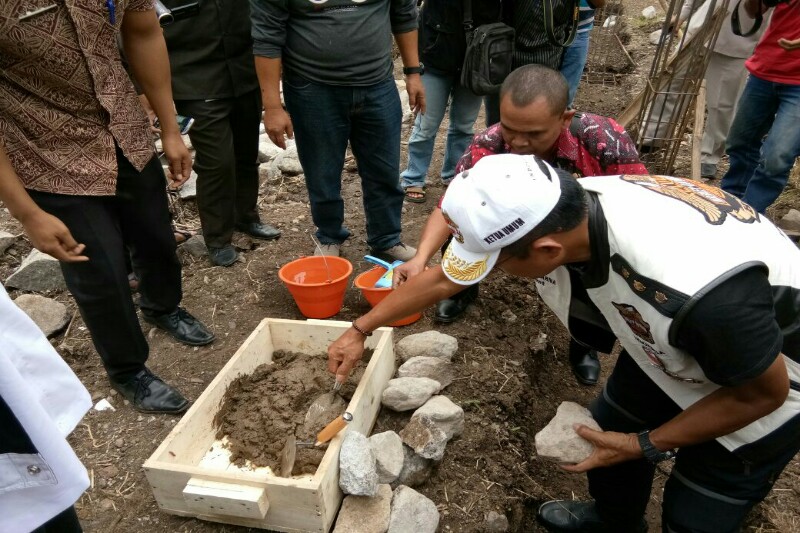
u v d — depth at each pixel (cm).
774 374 122
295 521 185
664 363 141
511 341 291
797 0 313
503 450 237
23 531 115
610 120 204
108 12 190
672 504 166
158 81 223
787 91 328
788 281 130
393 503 192
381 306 175
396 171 315
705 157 465
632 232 129
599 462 162
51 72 183
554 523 220
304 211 409
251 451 210
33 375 117
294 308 311
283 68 286
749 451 145
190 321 285
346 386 229
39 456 110
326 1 261
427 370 246
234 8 289
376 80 284
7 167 175
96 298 216
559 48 335
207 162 310
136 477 218
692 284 119
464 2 320
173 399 244
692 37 420
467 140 407
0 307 109
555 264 134
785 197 446
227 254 343
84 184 199
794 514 235
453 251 142
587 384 295
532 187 125
